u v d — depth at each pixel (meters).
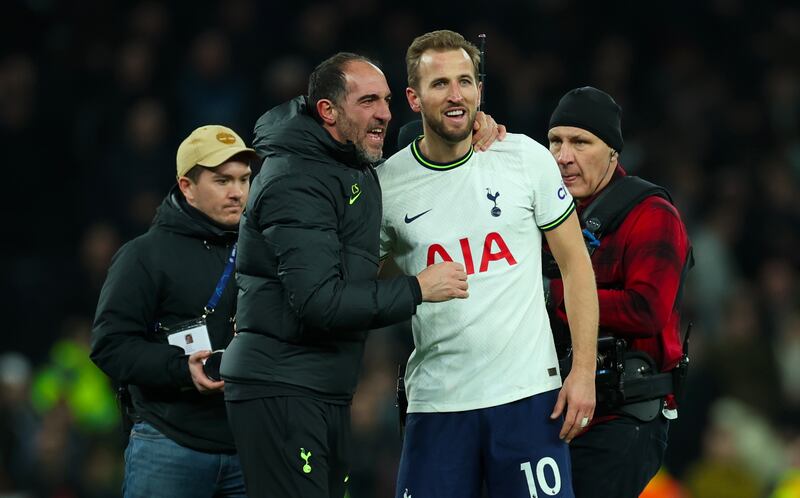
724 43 53.31
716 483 37.81
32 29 49.06
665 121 50.12
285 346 18.42
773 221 47.84
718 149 50.00
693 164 48.62
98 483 36.00
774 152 50.94
